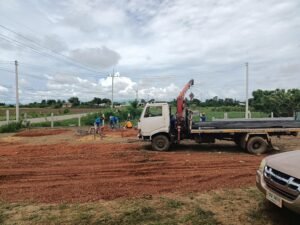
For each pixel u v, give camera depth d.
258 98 50.44
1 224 4.83
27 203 5.87
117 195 6.30
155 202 5.77
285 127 12.45
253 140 12.23
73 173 8.73
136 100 50.78
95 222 4.84
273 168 4.73
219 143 15.73
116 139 18.19
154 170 9.01
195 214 5.09
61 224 4.80
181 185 7.14
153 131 13.02
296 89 44.12
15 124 26.84
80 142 16.72
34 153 12.65
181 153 12.40
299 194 4.11
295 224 4.70
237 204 5.59
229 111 50.84
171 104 13.68
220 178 7.79
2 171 9.07
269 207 5.36
